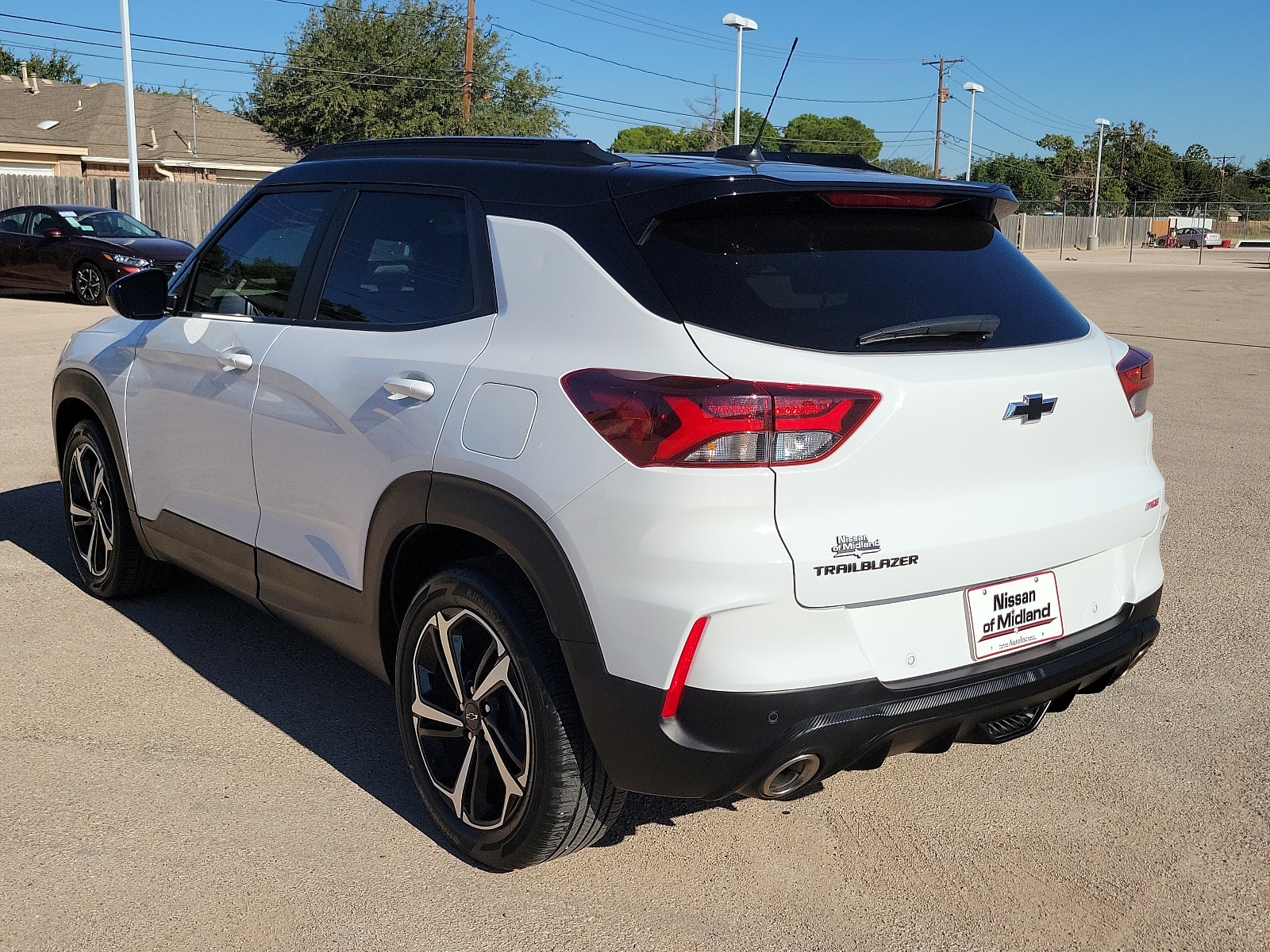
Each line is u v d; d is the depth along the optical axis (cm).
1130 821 326
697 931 272
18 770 337
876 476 248
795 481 240
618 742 254
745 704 241
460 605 284
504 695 284
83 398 450
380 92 4700
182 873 289
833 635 247
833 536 243
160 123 4325
